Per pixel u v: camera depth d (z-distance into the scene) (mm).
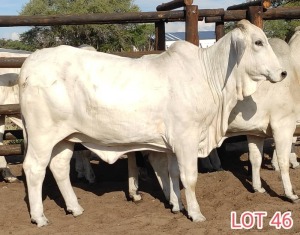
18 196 6605
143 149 5531
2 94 7453
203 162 7812
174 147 5328
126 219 5582
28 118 5395
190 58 5453
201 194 6465
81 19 6742
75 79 5301
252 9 6844
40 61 5410
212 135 5602
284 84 6000
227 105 5473
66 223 5535
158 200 6320
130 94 5250
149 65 5410
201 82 5363
